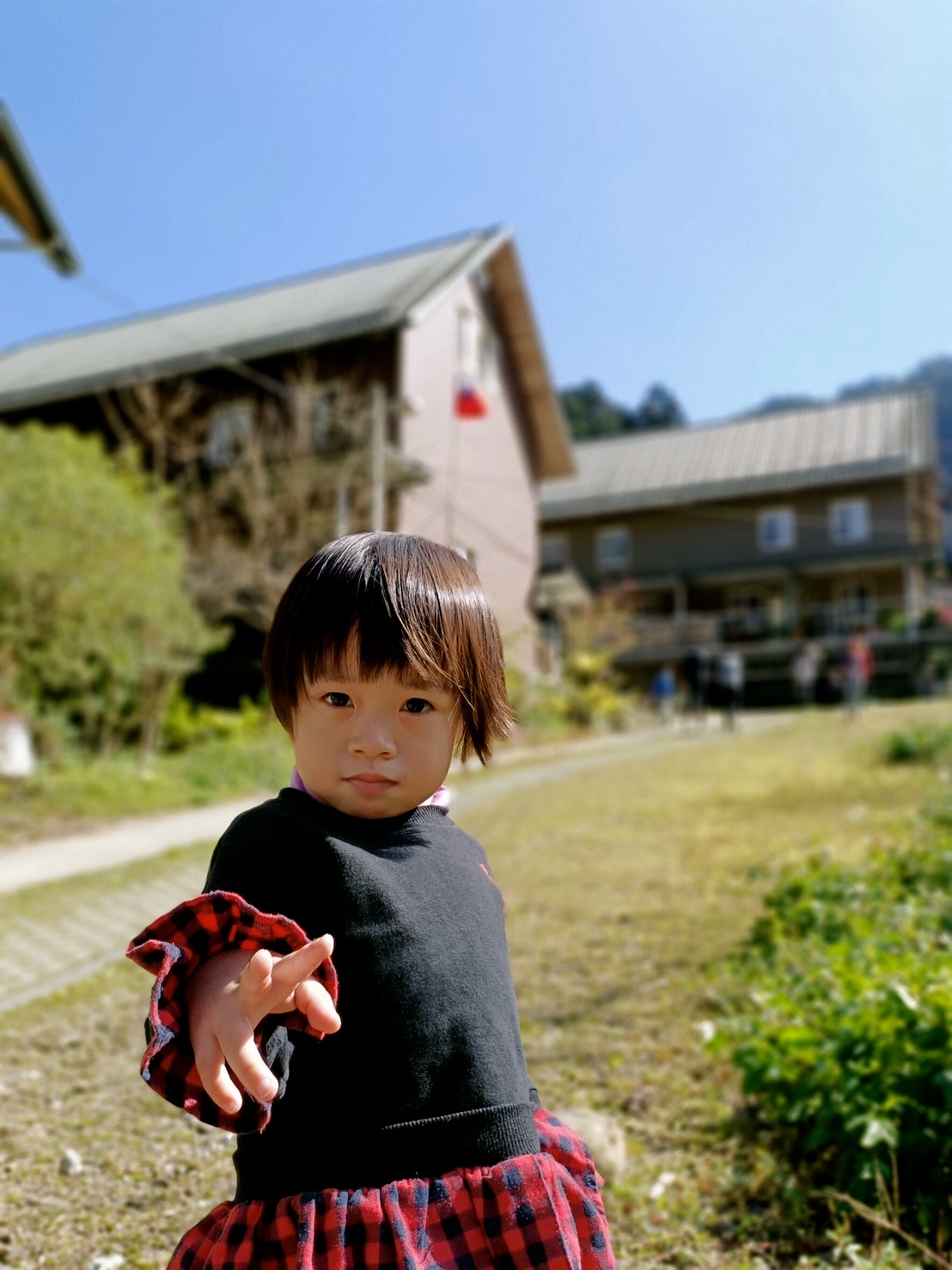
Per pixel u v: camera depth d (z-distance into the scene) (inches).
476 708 53.7
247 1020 39.6
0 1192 105.2
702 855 271.0
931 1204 94.0
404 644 49.6
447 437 816.9
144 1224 100.0
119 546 445.4
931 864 211.6
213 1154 115.7
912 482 1283.2
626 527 1402.6
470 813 376.8
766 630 1317.7
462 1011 49.8
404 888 50.6
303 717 52.1
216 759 481.4
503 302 936.9
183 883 268.8
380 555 52.1
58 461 471.8
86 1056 146.3
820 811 330.0
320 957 39.6
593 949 190.7
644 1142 116.8
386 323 703.1
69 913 238.1
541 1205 46.8
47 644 424.2
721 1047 124.9
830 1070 107.1
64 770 416.5
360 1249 44.3
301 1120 47.1
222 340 790.5
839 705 1151.6
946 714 696.4
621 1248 95.6
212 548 606.2
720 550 1350.9
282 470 651.5
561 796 413.1
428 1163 46.9
